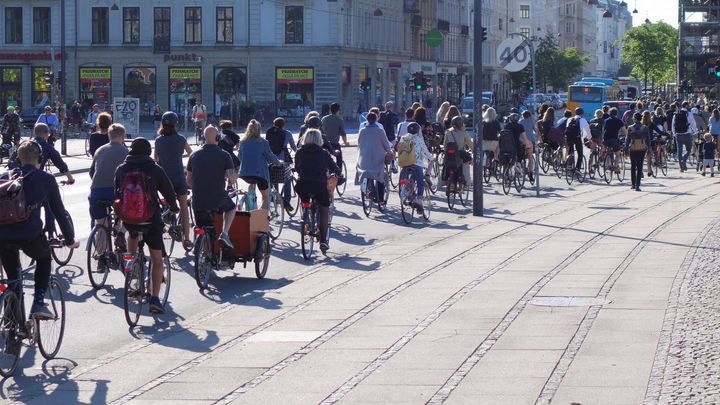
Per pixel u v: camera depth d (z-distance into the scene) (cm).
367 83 9194
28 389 1227
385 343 1403
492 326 1483
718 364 1202
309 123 3034
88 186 4125
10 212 1299
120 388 1219
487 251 2309
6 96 10388
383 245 2472
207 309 1730
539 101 12200
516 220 2947
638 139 3934
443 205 3406
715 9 11800
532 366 1239
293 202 3244
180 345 1454
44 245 1344
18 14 10331
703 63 11556
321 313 1647
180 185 1866
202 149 1914
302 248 2236
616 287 1775
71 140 7600
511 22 18538
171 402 1145
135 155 1591
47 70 10300
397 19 12019
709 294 1667
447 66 14025
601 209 3222
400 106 12181
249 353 1381
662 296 1673
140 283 1605
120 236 1947
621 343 1343
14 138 5384
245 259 1980
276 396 1152
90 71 10225
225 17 10062
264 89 10062
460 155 3303
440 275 1981
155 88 10188
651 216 2980
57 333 1403
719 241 2372
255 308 1716
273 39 10031
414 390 1152
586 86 9700
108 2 10156
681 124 4962
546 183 4284
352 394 1145
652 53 19175
